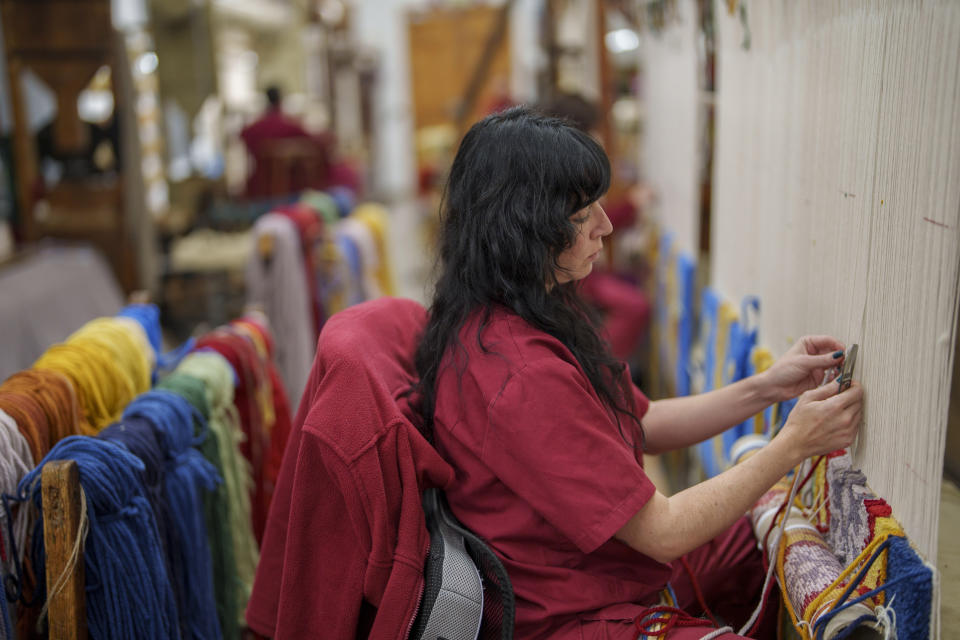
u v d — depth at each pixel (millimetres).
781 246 1535
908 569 983
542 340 1158
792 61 1460
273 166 4930
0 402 1238
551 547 1187
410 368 1375
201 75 4816
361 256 3545
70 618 1150
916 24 970
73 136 4250
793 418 1157
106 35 4137
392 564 1168
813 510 1333
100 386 1490
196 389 1532
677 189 2824
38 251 3986
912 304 999
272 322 2992
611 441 1117
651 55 3426
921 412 985
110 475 1195
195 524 1426
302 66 6449
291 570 1221
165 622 1277
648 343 3734
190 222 4934
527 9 8953
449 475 1190
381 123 11547
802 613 1139
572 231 1156
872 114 1103
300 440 1281
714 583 1512
